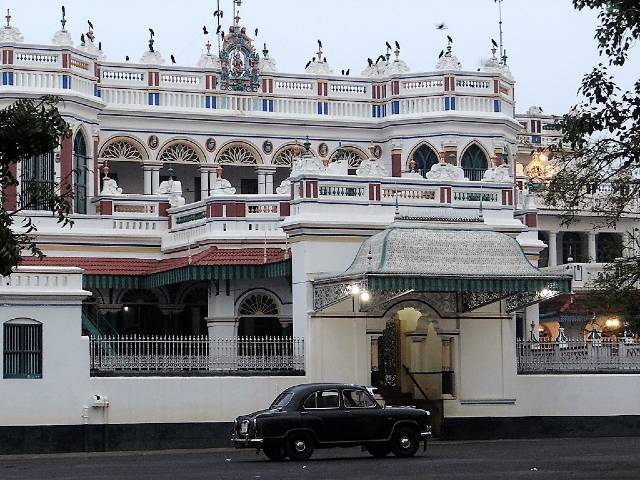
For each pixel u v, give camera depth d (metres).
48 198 32.62
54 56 62.75
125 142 65.75
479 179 67.69
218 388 49.44
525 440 52.03
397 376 52.41
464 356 52.66
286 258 53.56
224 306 56.31
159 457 45.22
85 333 52.22
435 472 37.62
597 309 42.28
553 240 74.31
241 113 67.38
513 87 70.88
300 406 42.09
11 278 47.53
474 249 50.59
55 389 47.53
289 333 56.09
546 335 66.44
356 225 52.09
